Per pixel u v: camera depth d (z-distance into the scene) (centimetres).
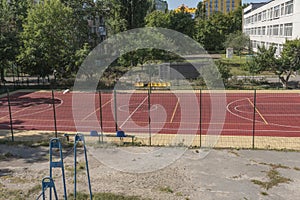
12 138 1605
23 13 3916
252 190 1010
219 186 1042
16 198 979
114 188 1034
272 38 5094
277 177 1101
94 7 4178
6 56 3194
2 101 2789
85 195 980
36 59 3216
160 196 976
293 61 2911
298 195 974
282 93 2811
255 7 7206
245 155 1326
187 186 1045
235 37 6075
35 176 1145
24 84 3597
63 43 3353
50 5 3316
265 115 2106
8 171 1195
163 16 4397
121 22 4125
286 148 1424
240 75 3647
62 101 2736
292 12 3969
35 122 2052
